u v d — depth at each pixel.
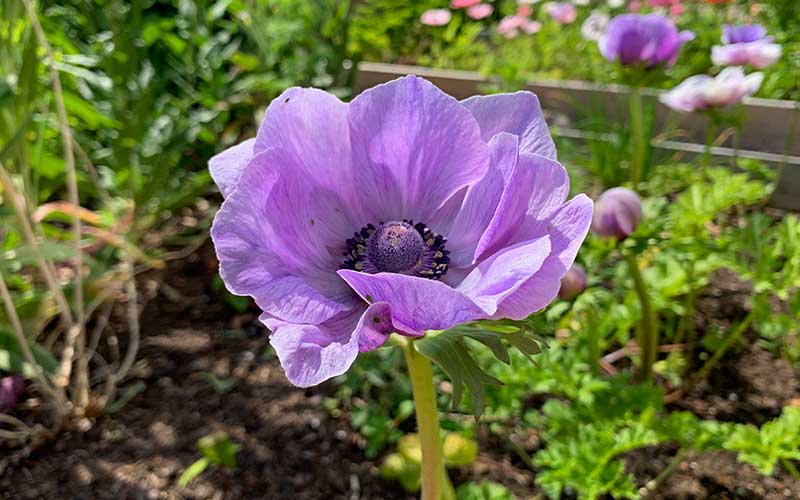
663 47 0.27
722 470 0.23
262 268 0.11
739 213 0.35
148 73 0.31
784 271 0.24
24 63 0.22
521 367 0.22
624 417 0.21
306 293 0.11
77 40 0.34
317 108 0.12
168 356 0.27
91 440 0.24
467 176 0.13
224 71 0.38
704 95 0.27
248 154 0.12
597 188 0.35
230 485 0.22
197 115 0.33
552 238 0.11
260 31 0.35
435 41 0.56
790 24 0.53
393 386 0.25
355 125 0.12
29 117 0.22
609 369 0.26
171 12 0.39
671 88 0.46
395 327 0.11
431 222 0.13
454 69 0.52
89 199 0.34
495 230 0.11
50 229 0.28
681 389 0.26
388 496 0.22
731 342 0.26
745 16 0.56
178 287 0.30
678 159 0.38
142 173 0.31
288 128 0.12
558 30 0.55
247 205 0.11
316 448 0.24
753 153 0.38
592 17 0.45
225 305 0.30
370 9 0.54
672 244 0.25
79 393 0.24
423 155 0.13
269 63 0.35
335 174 0.13
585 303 0.25
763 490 0.22
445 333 0.12
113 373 0.26
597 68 0.48
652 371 0.26
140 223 0.29
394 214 0.13
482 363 0.22
